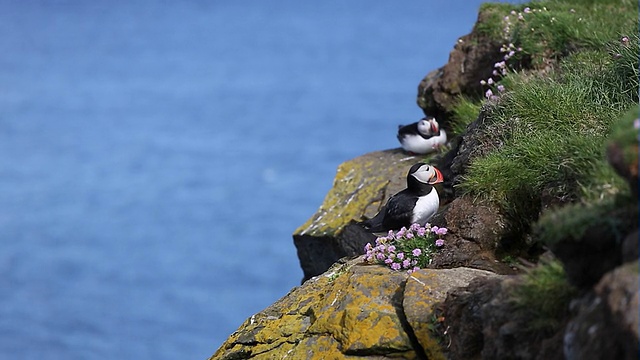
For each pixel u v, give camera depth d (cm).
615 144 510
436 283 694
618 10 1150
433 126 1114
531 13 1140
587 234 540
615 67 896
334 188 1121
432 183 874
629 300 475
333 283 757
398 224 874
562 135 815
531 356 571
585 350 500
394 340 672
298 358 697
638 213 528
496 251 777
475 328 630
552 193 739
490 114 898
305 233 1062
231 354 749
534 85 896
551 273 593
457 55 1196
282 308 777
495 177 798
